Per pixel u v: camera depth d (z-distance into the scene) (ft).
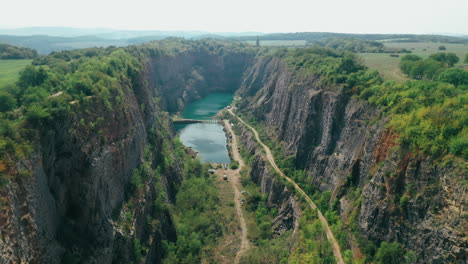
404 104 198.39
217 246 252.21
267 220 289.12
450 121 156.56
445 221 135.74
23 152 139.44
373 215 177.06
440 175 144.56
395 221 162.61
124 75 291.79
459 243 126.41
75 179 168.35
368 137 212.84
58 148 164.45
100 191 179.22
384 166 176.76
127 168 228.63
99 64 276.82
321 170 281.74
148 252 207.41
